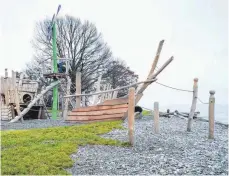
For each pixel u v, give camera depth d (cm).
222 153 1075
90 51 5194
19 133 1459
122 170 866
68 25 5075
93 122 2025
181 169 867
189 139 1347
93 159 985
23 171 826
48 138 1308
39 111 2969
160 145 1197
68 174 819
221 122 2191
